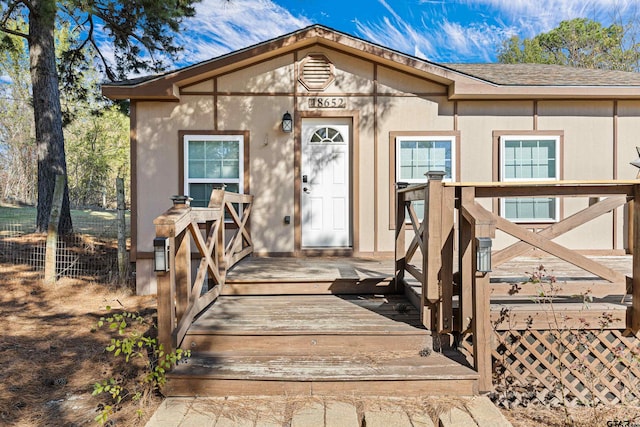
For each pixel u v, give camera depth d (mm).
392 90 6164
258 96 6105
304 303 4074
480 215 2883
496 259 3141
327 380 2828
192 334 3273
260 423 2512
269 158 6129
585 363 3158
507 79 6332
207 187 6125
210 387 2855
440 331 3188
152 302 5504
